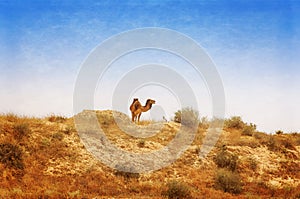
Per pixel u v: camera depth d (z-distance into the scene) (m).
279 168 27.02
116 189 21.34
